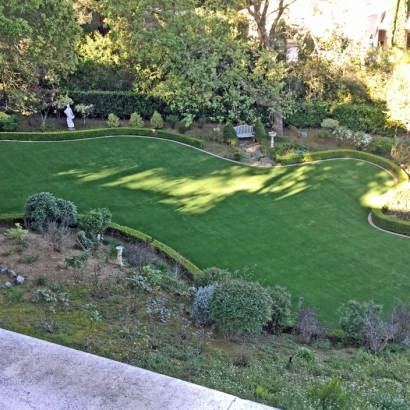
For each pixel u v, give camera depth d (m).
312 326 12.27
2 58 15.54
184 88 25.00
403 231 19.17
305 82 28.52
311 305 14.70
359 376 9.85
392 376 10.29
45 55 16.11
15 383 5.79
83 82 26.95
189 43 25.45
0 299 9.62
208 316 10.99
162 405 5.57
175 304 11.84
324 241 18.27
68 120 25.05
